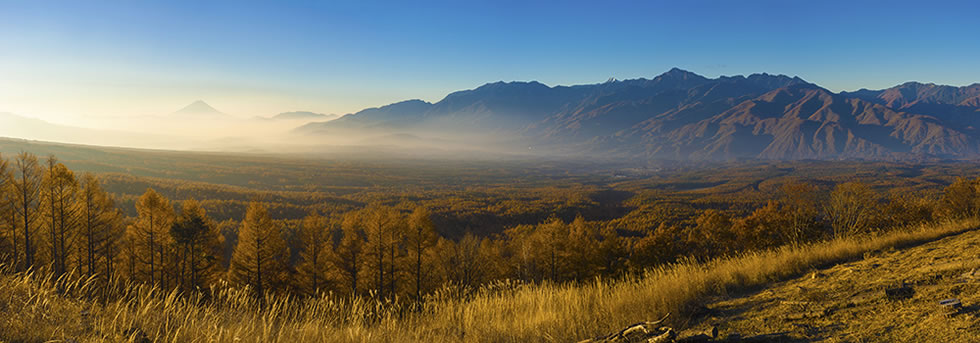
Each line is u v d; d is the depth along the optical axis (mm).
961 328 4285
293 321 6184
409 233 34281
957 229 10438
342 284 35750
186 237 30250
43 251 29281
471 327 6973
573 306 7270
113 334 4773
